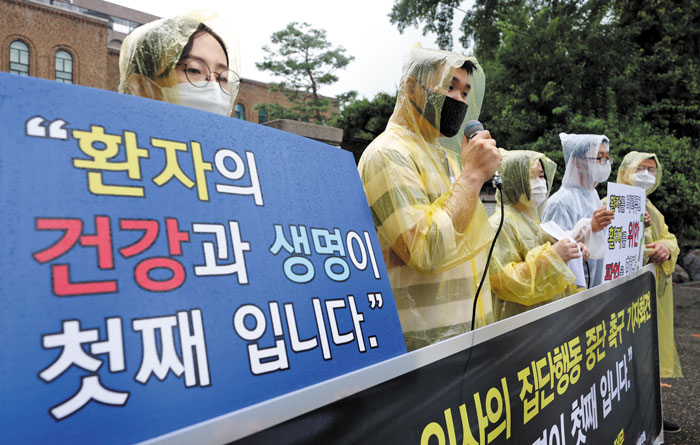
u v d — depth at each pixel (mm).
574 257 2234
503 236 2443
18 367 512
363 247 1045
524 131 10859
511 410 1267
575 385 1663
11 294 524
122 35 39125
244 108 29812
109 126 660
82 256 586
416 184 1496
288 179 911
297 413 703
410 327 1521
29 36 22141
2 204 542
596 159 3174
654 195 9398
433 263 1395
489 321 1747
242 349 714
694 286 8961
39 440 512
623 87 11625
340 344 885
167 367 625
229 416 608
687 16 12492
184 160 732
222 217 754
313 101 28266
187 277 679
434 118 1628
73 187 602
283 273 823
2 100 571
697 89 12039
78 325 562
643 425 2449
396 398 900
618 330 2145
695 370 4473
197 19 1452
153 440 532
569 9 13289
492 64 12742
